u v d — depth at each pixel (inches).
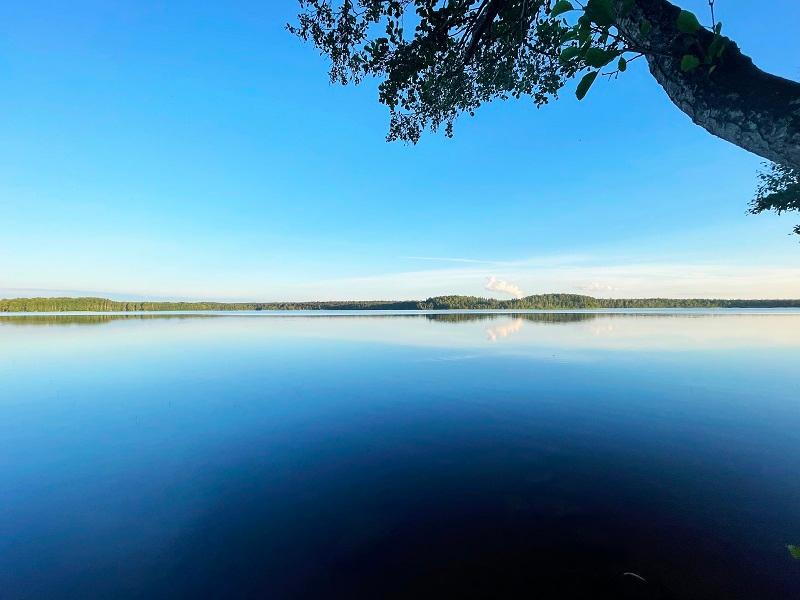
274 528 184.1
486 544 168.6
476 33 131.3
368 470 242.2
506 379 489.7
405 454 265.9
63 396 428.8
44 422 340.5
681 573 149.3
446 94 173.5
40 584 152.5
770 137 47.9
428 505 200.2
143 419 348.5
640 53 55.6
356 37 154.9
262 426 327.9
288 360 658.8
